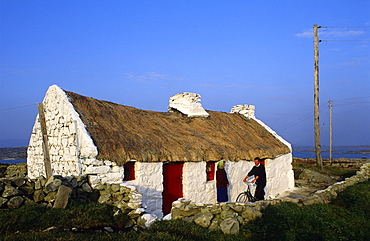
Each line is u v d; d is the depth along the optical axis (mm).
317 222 8977
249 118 21516
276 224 8391
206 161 13602
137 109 15461
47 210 8109
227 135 16625
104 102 13953
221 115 19672
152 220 8820
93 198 9531
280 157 18562
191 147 13352
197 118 17625
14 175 16859
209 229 8211
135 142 11617
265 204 9758
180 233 7805
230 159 14453
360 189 14117
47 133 13391
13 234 6832
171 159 12031
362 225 9828
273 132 20219
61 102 12047
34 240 6266
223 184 12875
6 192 8102
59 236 6684
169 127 14867
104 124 11812
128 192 9594
